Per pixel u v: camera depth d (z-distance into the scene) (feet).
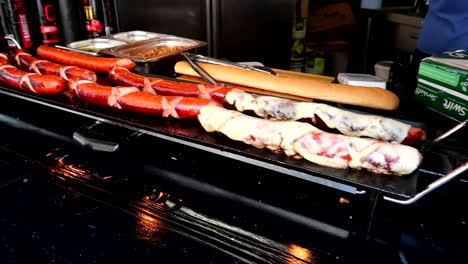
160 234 2.97
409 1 10.89
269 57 9.17
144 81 4.03
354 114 3.17
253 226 3.04
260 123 3.09
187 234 2.96
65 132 4.58
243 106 3.51
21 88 4.35
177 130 3.49
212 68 4.58
